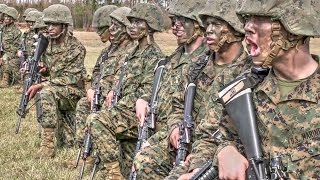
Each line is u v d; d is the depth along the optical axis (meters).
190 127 4.92
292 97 3.09
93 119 6.94
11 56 18.06
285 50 3.04
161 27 7.04
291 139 3.10
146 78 6.86
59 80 9.32
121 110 7.03
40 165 8.53
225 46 4.81
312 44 25.67
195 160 4.10
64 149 9.45
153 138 5.65
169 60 5.95
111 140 6.95
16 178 7.98
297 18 2.97
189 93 4.96
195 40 5.55
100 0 46.81
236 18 4.70
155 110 5.96
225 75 4.24
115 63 8.25
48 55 9.59
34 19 16.09
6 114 13.12
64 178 7.89
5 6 18.02
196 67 5.03
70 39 9.55
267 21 3.01
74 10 48.03
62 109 9.54
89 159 8.39
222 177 3.23
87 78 9.64
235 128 3.37
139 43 7.13
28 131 11.05
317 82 3.06
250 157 3.11
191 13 5.45
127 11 8.16
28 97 10.30
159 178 5.42
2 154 9.22
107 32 8.71
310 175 3.05
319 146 3.03
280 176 3.05
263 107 3.16
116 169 7.01
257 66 3.18
